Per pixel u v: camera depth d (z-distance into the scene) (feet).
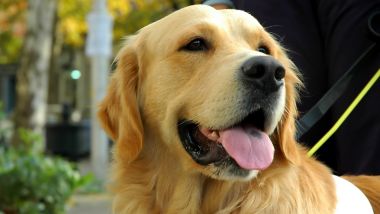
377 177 3.86
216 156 3.42
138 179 3.67
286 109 3.59
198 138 3.50
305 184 3.52
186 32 3.53
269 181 3.51
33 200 5.91
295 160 3.52
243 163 3.30
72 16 17.17
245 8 4.16
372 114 3.87
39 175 5.92
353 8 3.98
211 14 3.59
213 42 3.52
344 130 3.94
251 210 3.49
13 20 18.29
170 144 3.58
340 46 3.98
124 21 17.49
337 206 3.51
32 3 10.86
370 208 3.60
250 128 3.39
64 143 14.83
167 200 3.65
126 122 3.66
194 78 3.50
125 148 3.64
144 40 3.71
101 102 3.79
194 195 3.59
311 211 3.47
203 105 3.41
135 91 3.71
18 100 10.93
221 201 3.57
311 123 3.89
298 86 3.94
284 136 3.54
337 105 3.97
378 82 3.89
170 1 16.89
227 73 3.35
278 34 4.08
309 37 4.09
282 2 4.12
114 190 3.70
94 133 10.93
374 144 3.84
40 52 10.89
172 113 3.53
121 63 3.74
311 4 4.13
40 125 11.00
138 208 3.65
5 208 5.86
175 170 3.62
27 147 8.54
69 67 24.21
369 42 3.94
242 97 3.31
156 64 3.62
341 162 3.98
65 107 17.01
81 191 9.43
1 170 5.92
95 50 10.56
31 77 10.84
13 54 21.98
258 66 3.28
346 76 3.90
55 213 6.10
